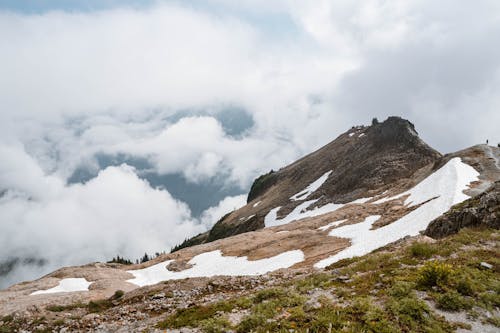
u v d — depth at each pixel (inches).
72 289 2274.9
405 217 1969.7
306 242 2282.2
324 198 4281.5
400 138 4443.9
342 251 1812.3
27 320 1110.4
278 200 5753.0
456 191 1927.9
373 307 482.9
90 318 912.9
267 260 2124.8
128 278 2588.6
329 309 495.8
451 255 686.5
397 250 850.1
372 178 3863.2
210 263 2484.0
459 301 485.7
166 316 684.7
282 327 458.0
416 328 434.0
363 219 2437.3
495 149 2869.1
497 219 924.0
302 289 626.5
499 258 624.7
